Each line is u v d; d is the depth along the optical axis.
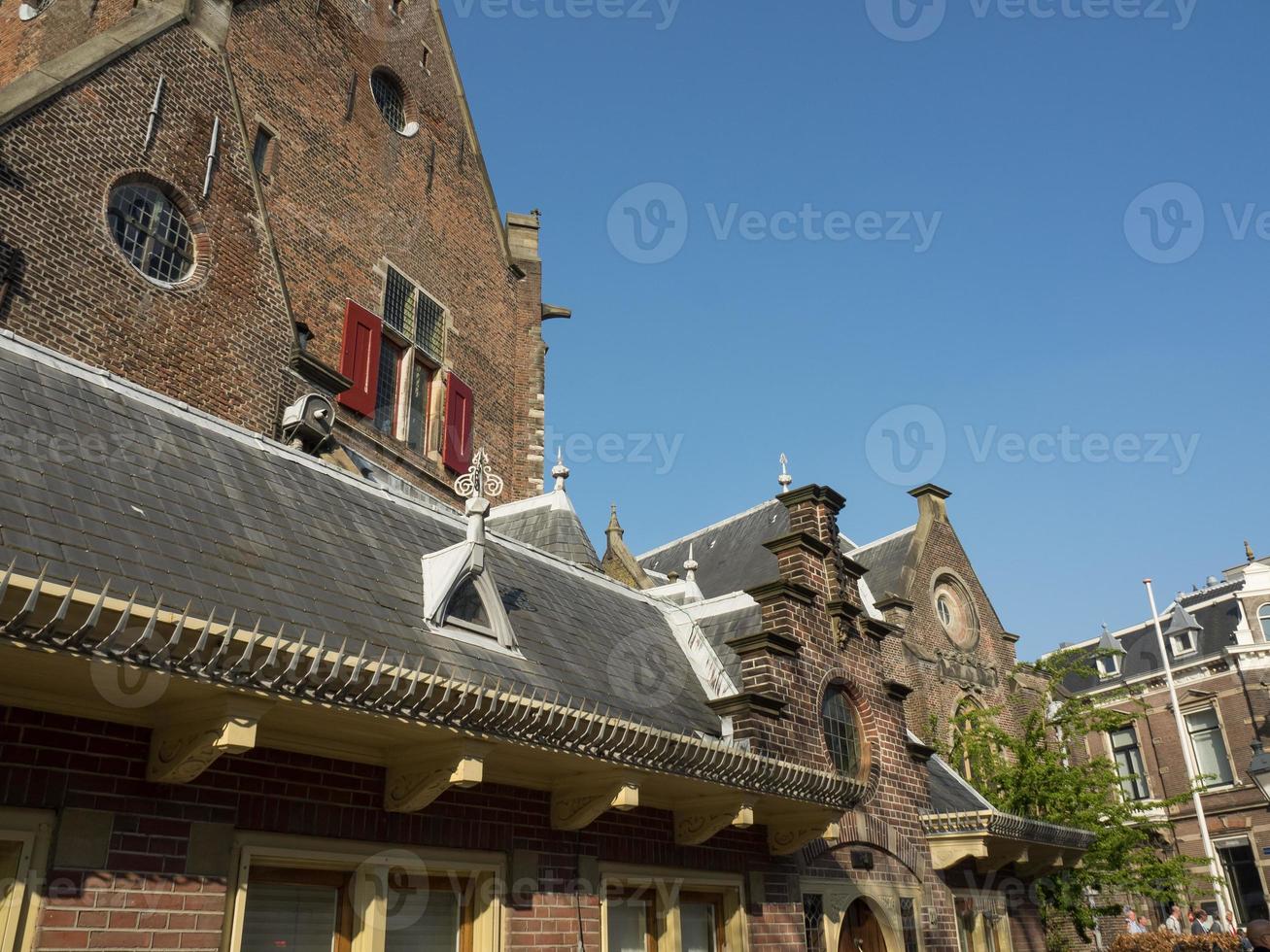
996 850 12.60
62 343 10.47
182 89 12.77
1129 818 19.69
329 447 13.45
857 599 12.20
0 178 10.27
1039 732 21.72
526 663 7.72
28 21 15.37
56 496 5.31
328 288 17.31
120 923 4.81
